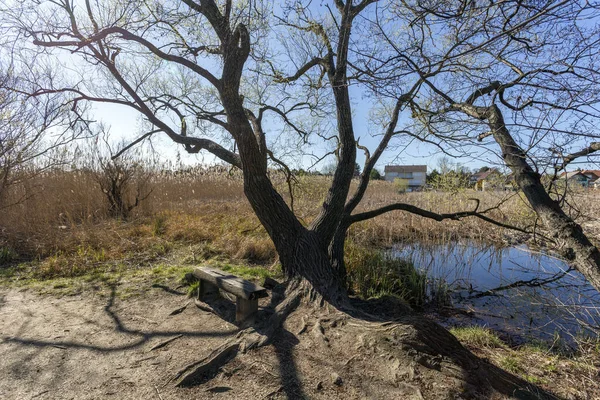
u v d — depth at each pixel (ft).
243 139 13.00
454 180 35.45
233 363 9.27
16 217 22.68
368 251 21.79
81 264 18.44
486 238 31.68
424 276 19.53
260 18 14.73
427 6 10.07
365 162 16.87
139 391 8.32
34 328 11.60
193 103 19.56
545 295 17.58
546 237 15.07
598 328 12.64
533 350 12.33
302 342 9.98
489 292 19.35
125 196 32.07
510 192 17.02
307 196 32.40
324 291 12.10
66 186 28.66
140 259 19.83
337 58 14.66
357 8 14.34
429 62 9.99
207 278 12.78
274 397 8.00
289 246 13.50
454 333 13.61
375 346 9.21
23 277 16.88
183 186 39.17
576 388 9.52
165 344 10.51
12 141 21.49
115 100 15.28
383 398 7.82
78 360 9.70
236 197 42.55
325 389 8.17
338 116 15.06
